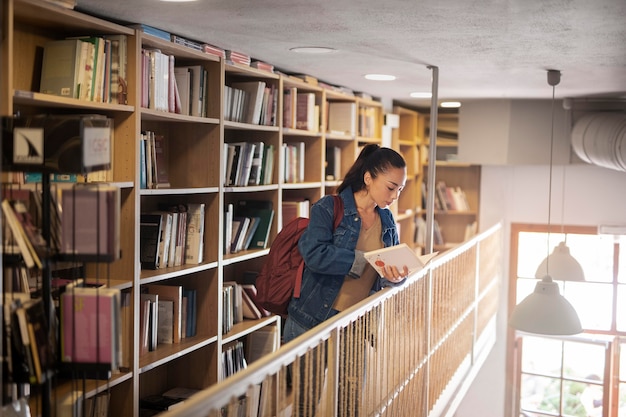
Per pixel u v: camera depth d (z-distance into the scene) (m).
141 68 3.62
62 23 3.25
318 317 3.33
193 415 1.77
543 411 8.41
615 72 5.18
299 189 6.08
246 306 4.99
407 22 3.54
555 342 8.33
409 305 3.92
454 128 8.35
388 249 3.12
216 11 3.37
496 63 4.85
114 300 2.48
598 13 3.21
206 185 4.36
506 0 3.00
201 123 4.35
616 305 8.11
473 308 6.25
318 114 5.98
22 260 2.68
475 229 8.41
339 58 4.83
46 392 2.50
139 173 3.58
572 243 8.17
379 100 7.47
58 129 2.49
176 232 4.13
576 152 7.26
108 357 2.49
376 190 3.31
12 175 2.85
